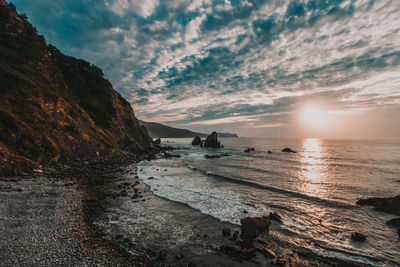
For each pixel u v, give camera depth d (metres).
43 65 45.16
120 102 92.38
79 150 38.97
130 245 10.48
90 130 51.41
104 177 26.70
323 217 15.95
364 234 13.10
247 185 26.72
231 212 16.34
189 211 16.25
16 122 27.02
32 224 11.50
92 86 76.56
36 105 33.22
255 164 47.81
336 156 65.81
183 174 33.75
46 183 20.22
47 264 8.19
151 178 28.48
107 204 16.52
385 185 27.19
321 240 12.17
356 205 18.86
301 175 34.03
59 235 10.63
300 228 13.75
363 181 29.64
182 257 9.70
